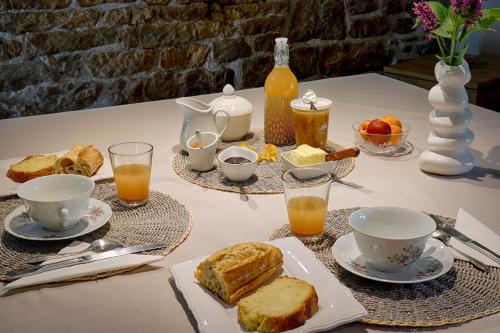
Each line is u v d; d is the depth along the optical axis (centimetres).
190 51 302
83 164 133
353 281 91
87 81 289
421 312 83
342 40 331
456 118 130
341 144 154
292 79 151
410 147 153
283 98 150
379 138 145
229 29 305
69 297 90
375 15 333
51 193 113
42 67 280
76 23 279
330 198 123
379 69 346
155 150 154
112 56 289
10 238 108
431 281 91
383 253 88
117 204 122
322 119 145
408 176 134
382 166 141
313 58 327
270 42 316
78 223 110
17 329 83
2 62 274
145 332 82
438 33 125
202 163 137
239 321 80
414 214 94
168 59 300
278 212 117
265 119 154
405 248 87
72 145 159
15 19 270
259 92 208
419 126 169
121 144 125
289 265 93
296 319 77
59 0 273
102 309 87
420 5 126
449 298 86
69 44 281
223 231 110
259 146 153
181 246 105
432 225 91
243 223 113
